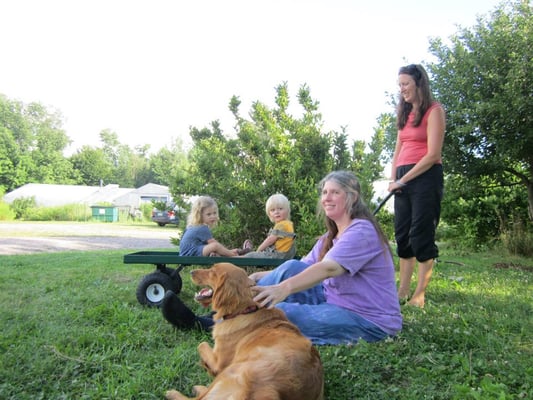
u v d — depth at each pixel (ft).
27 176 196.03
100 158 239.91
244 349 8.23
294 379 6.82
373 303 11.00
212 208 17.63
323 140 23.66
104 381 9.39
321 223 20.10
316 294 11.84
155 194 157.17
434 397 8.60
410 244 16.20
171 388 9.11
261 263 15.31
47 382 9.29
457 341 11.31
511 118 28.02
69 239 53.62
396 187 15.37
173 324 12.34
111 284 19.60
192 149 26.76
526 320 13.74
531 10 31.17
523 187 37.09
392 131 34.53
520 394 8.45
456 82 30.68
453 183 36.37
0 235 57.98
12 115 211.41
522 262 30.22
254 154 23.40
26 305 15.60
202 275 9.68
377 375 9.43
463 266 27.53
